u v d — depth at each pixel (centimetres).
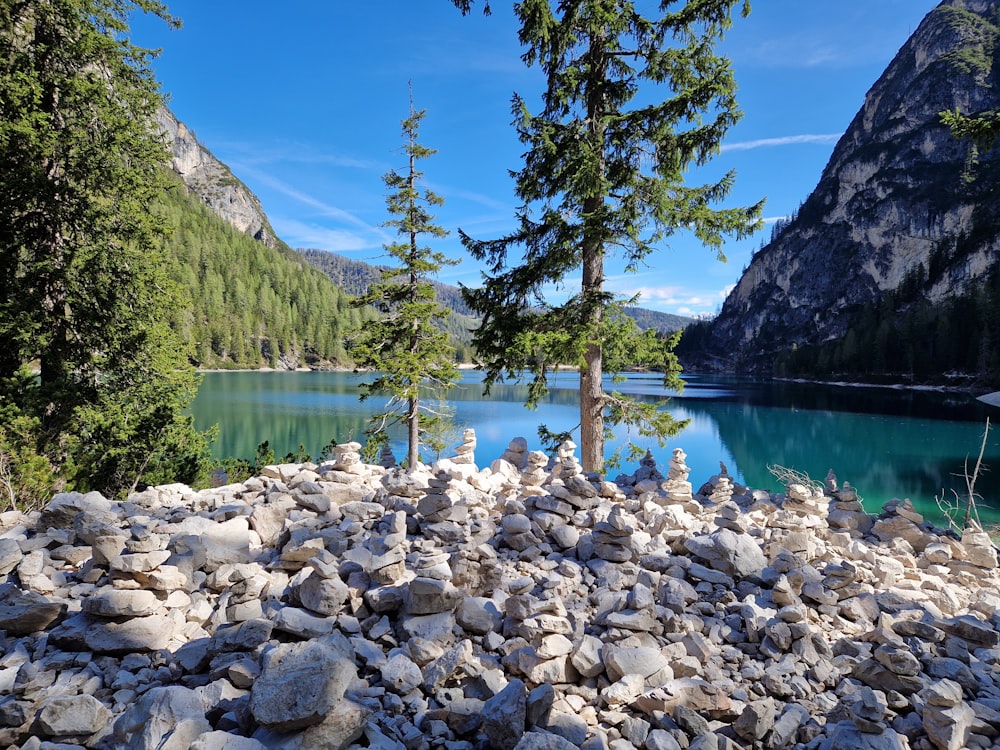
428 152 1852
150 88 1360
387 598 379
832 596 454
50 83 1195
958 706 298
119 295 1290
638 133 1088
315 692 237
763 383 10362
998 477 2589
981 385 7138
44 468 792
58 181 1196
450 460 877
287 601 397
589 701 320
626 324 1120
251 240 15100
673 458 707
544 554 529
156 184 1374
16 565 421
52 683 296
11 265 1166
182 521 516
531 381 1259
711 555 494
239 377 8806
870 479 2517
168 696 258
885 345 9250
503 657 348
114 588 354
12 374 1095
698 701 311
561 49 1098
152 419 1215
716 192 1053
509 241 1177
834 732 288
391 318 1978
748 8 973
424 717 290
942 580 563
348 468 724
